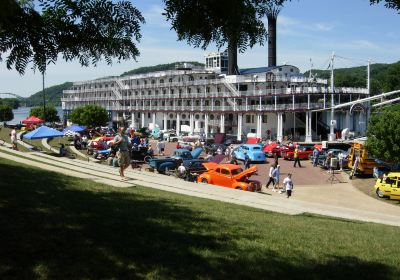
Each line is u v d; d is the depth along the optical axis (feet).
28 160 66.85
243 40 16.44
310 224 37.42
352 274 22.82
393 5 15.90
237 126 270.05
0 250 20.40
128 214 30.89
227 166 77.25
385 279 22.71
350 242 30.81
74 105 419.33
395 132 98.89
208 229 29.01
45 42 17.44
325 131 246.68
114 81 361.71
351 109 208.95
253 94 246.68
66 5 16.99
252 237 28.25
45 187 38.75
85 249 21.90
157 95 313.94
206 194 52.11
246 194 55.01
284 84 249.34
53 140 176.24
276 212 44.42
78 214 28.99
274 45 290.56
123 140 54.44
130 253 21.98
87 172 60.34
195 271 20.52
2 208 28.12
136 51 18.30
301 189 90.22
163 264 20.98
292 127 255.70
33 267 19.03
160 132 235.40
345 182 101.04
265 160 143.13
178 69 311.27
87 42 17.67
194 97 284.00
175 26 15.75
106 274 19.21
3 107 385.91
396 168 107.14
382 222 48.52
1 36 16.88
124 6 17.61
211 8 15.47
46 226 25.02
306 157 149.69
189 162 89.92
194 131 286.25
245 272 20.99
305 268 22.79
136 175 62.95
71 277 18.54
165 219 30.68
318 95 234.17
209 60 326.65
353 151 115.14
